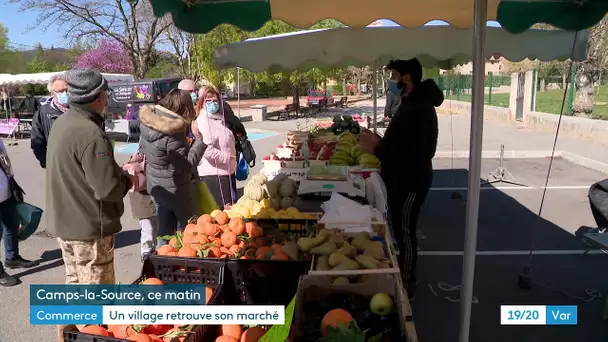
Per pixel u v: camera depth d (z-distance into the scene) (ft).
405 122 12.34
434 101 12.69
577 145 39.99
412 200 12.80
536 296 13.93
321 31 16.42
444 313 13.09
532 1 10.24
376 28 16.25
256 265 8.32
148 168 13.04
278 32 61.77
